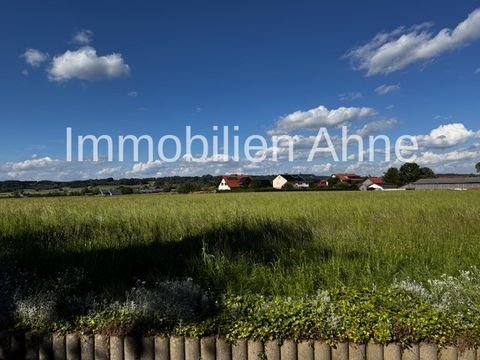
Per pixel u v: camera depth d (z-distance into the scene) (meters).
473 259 5.93
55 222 9.84
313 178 124.50
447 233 7.96
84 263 5.81
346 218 10.99
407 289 4.32
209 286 4.85
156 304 3.93
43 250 6.62
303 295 4.43
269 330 3.56
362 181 119.44
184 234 8.07
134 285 4.96
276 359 3.50
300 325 3.60
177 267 5.84
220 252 6.27
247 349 3.54
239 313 3.87
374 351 3.43
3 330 3.79
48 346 3.71
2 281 4.78
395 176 115.38
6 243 7.21
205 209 15.01
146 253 6.42
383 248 6.45
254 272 5.25
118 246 6.89
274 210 14.89
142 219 10.40
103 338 3.65
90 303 4.20
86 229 8.67
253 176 108.94
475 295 4.14
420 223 9.50
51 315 3.92
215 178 106.12
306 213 12.98
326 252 6.53
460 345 3.37
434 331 3.46
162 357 3.60
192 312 3.86
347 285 4.83
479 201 22.92
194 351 3.58
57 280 5.05
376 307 3.82
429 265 5.66
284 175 111.75
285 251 6.52
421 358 3.39
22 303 4.05
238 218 10.36
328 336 3.51
